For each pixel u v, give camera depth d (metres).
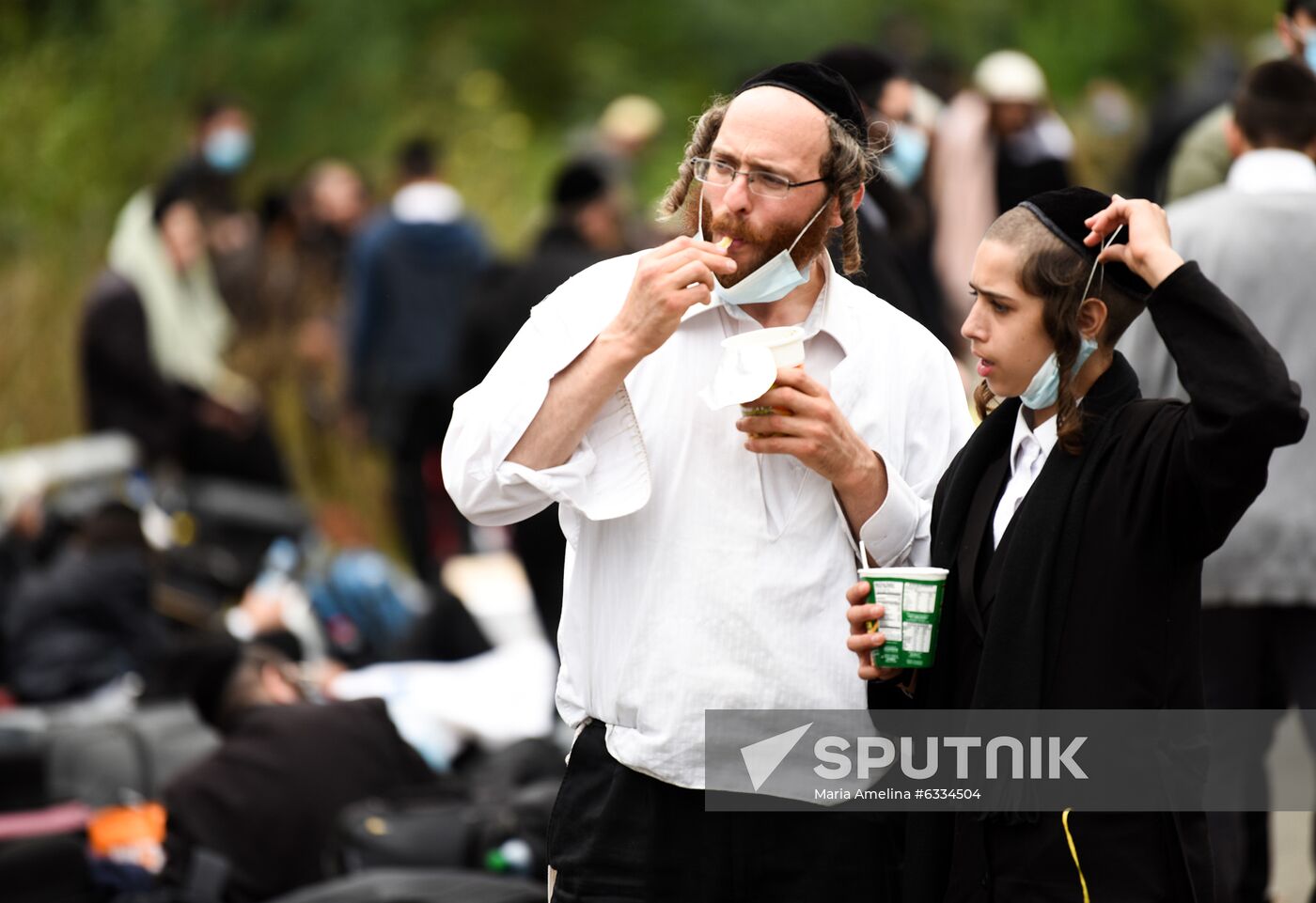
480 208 44.47
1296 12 16.69
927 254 20.44
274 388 34.50
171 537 26.59
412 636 23.83
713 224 10.05
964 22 63.56
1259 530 14.14
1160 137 29.05
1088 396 9.75
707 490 10.13
